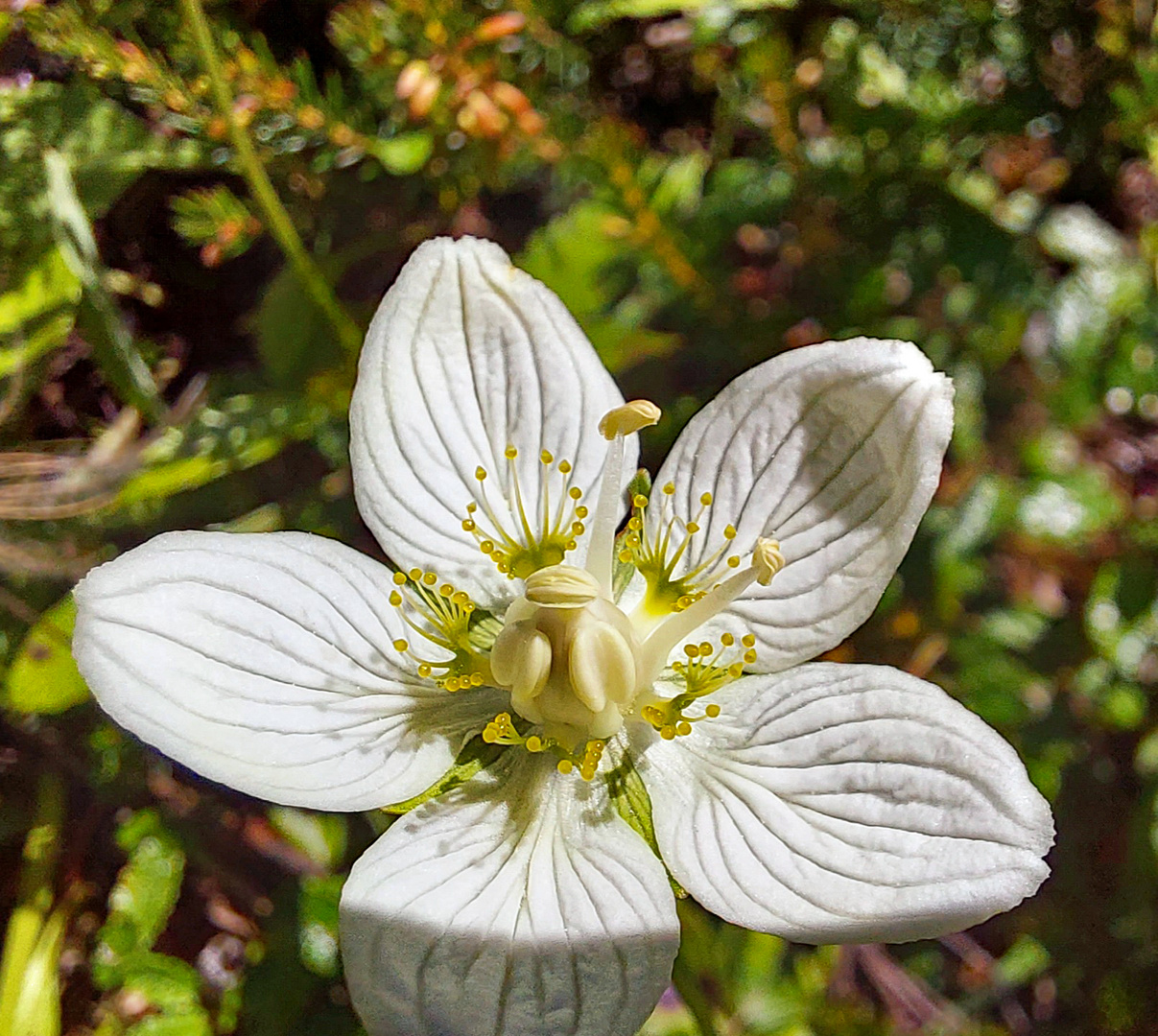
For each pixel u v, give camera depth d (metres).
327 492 0.05
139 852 0.05
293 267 0.05
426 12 0.05
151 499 0.05
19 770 0.05
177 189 0.05
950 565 0.05
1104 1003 0.05
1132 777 0.05
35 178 0.05
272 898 0.05
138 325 0.05
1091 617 0.05
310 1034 0.05
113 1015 0.05
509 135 0.05
